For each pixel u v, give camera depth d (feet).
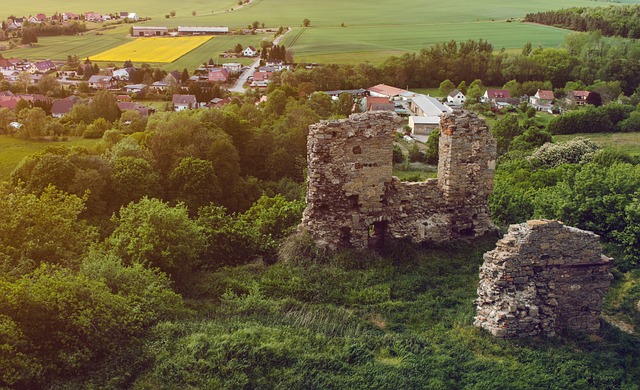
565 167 198.59
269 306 84.94
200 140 223.30
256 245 106.11
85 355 69.62
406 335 79.05
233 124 246.88
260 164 246.47
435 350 76.18
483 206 108.27
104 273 84.33
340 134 99.40
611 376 73.26
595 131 372.99
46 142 330.54
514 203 132.36
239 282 93.30
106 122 361.30
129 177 186.70
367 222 102.78
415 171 287.07
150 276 87.51
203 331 76.48
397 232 104.68
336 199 101.76
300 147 256.73
